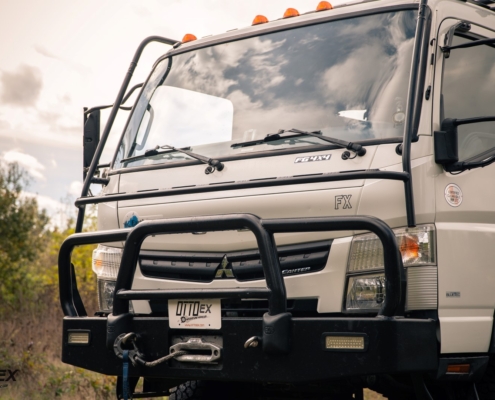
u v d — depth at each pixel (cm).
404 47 459
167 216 477
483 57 499
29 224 1311
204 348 424
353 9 495
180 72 552
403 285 387
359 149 428
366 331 384
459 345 415
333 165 435
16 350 877
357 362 385
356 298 412
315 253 424
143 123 546
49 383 756
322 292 419
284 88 494
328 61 486
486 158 464
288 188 438
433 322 398
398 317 387
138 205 492
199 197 468
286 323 399
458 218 429
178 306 435
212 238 456
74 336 473
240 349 414
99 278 509
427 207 412
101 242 466
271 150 465
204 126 513
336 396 514
